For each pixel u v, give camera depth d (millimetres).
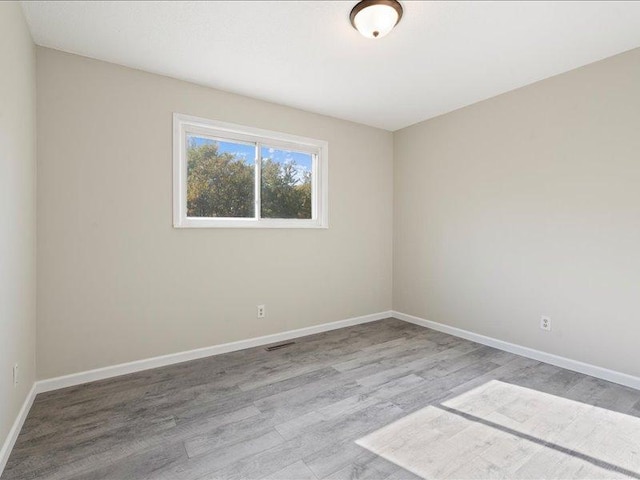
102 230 2559
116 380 2541
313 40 2289
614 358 2498
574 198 2705
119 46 2359
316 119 3693
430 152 3906
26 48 2053
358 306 4105
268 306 3402
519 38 2262
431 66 2660
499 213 3232
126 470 1584
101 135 2545
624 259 2447
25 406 2021
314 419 2012
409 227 4184
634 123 2389
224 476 1547
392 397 2277
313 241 3709
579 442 1788
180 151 2900
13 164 1792
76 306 2473
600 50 2416
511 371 2703
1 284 1600
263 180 3430
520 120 3059
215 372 2689
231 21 2076
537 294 2949
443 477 1536
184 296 2924
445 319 3760
